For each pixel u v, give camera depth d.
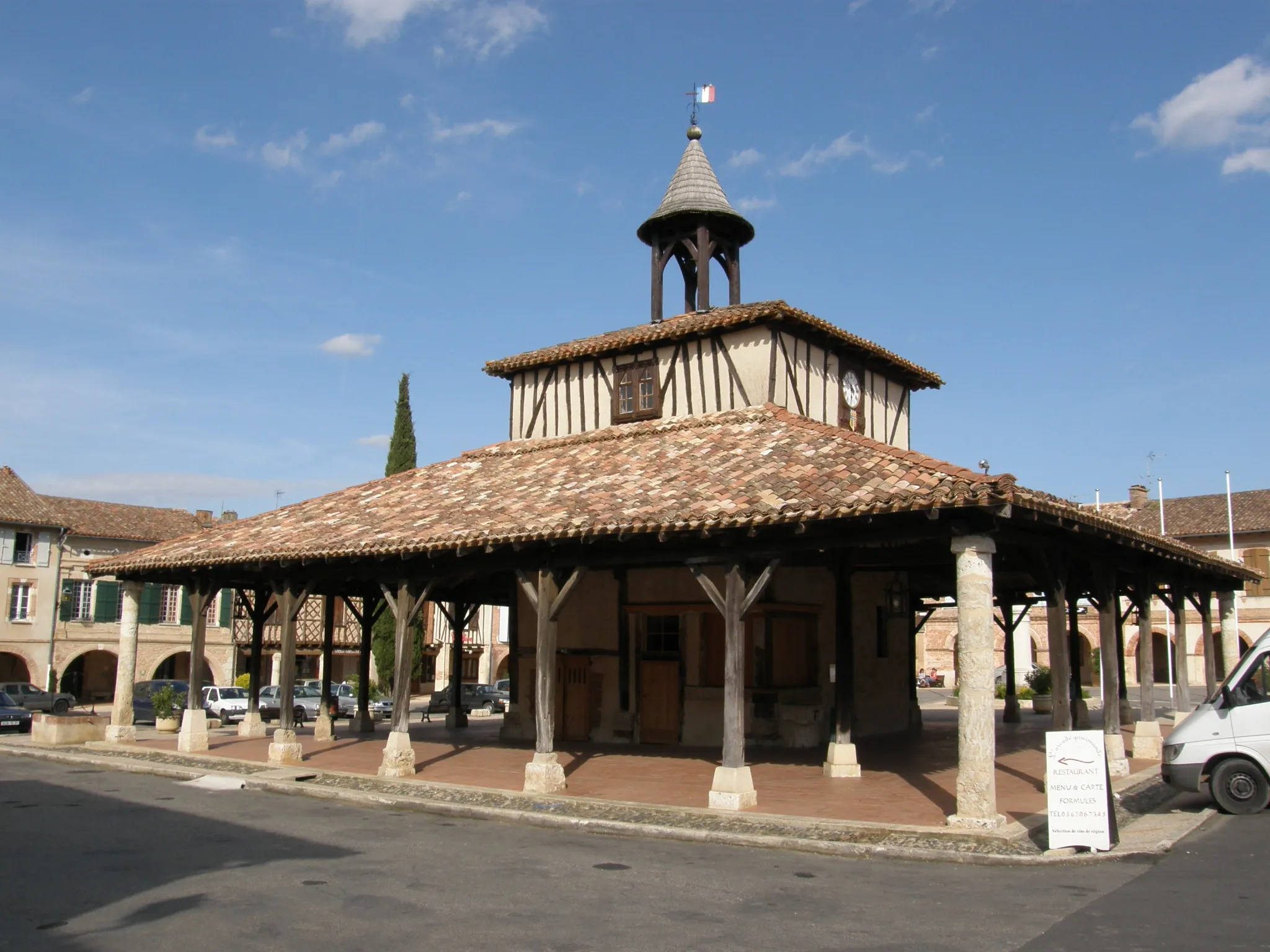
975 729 10.16
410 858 9.47
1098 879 8.55
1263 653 12.31
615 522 11.95
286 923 7.10
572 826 11.25
